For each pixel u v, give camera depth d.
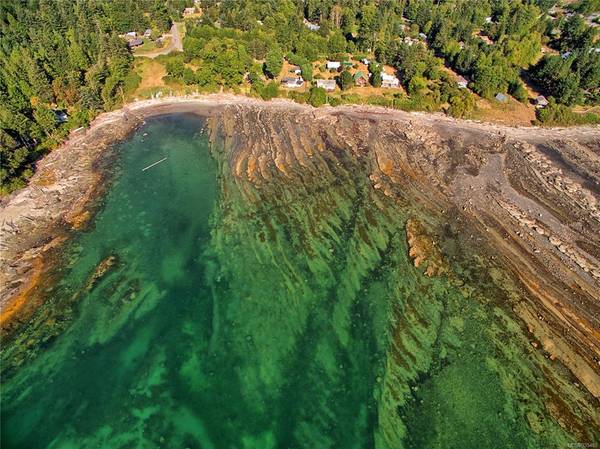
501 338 55.28
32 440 44.53
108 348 53.22
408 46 123.25
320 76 117.62
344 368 51.31
